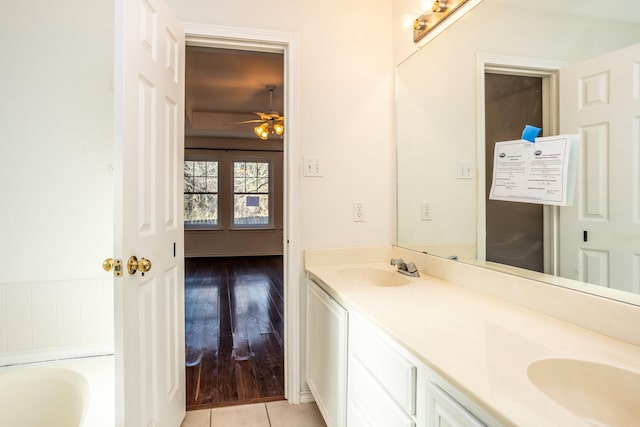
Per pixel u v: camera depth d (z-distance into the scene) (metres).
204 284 4.92
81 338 1.81
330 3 2.05
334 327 1.52
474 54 1.50
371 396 1.17
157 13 1.44
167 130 1.58
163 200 1.53
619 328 0.92
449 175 1.67
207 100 5.07
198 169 7.08
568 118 1.09
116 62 1.14
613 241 0.96
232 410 1.95
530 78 1.23
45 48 1.77
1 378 1.56
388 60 2.15
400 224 2.12
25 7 1.75
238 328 3.24
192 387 2.20
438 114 1.74
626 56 0.92
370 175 2.13
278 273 5.68
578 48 1.05
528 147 1.24
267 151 7.26
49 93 1.78
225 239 7.18
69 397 1.59
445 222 1.69
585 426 0.56
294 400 2.02
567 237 1.09
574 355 0.83
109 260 1.15
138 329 1.27
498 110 1.38
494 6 1.39
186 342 2.92
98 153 1.83
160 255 1.49
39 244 1.78
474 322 1.06
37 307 1.77
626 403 0.75
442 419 0.80
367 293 1.41
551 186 1.15
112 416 1.31
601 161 0.99
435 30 1.75
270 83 4.29
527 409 0.61
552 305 1.11
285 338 2.08
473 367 0.77
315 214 2.04
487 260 1.44
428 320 1.08
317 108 2.03
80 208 1.81
